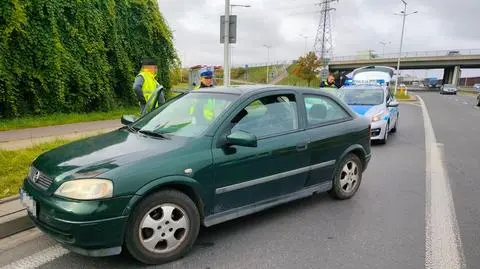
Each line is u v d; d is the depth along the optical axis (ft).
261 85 15.51
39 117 36.68
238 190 12.91
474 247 12.73
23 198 11.55
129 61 48.19
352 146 17.19
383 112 33.81
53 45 37.58
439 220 15.07
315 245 12.71
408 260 11.76
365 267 11.29
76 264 11.21
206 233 13.53
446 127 46.16
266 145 13.60
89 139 13.55
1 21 33.06
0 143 24.81
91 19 41.78
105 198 10.05
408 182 20.62
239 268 11.15
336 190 17.01
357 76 63.62
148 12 51.06
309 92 16.20
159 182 10.87
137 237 10.75
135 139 12.76
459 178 21.57
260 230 13.85
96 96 42.91
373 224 14.57
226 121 12.91
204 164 11.86
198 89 15.81
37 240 12.73
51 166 11.18
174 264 11.31
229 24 34.81
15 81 34.88
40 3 36.37
